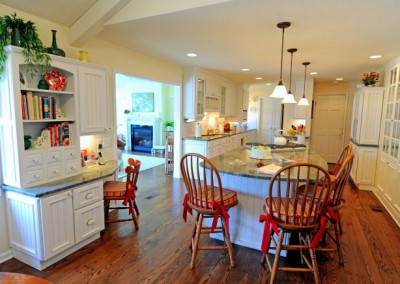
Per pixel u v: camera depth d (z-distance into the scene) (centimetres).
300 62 434
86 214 251
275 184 244
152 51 376
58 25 267
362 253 250
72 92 252
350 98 688
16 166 210
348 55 379
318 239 193
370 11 221
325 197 192
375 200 407
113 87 341
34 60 211
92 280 206
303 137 454
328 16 234
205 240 274
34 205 209
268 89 827
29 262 224
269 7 217
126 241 268
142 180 504
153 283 204
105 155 335
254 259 240
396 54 371
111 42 331
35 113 223
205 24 260
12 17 222
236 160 295
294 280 210
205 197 217
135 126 901
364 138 458
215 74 581
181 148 524
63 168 247
